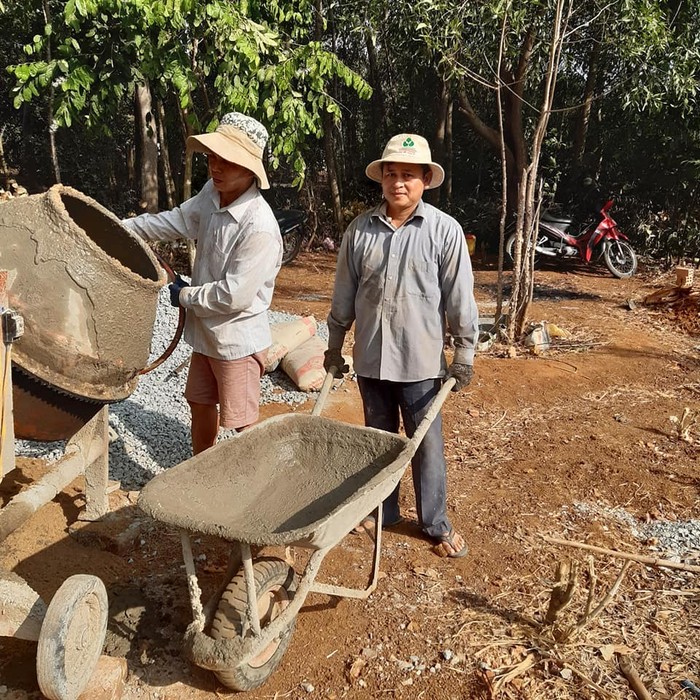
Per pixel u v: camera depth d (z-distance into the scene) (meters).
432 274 3.30
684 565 3.64
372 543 3.79
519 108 12.10
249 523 2.79
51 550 3.53
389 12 11.22
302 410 5.52
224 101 7.69
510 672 2.90
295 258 12.34
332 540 2.46
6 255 2.89
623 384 6.51
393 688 2.81
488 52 10.34
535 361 6.98
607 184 13.16
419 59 11.71
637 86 10.48
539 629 3.16
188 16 7.08
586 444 5.19
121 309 3.11
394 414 3.70
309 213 13.32
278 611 2.73
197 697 2.74
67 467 3.15
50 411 3.07
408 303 3.33
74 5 6.61
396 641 3.06
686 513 4.24
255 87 7.46
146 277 3.59
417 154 3.09
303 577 2.54
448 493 4.42
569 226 11.88
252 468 3.04
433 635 3.11
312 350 6.10
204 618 2.53
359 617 3.20
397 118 15.16
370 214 3.39
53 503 3.91
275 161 8.13
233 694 2.76
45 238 2.93
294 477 3.10
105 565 3.47
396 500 3.89
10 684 2.69
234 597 2.56
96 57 7.46
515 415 5.73
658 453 5.07
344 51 14.18
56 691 2.31
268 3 8.32
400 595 3.37
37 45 7.59
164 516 2.40
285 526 2.80
